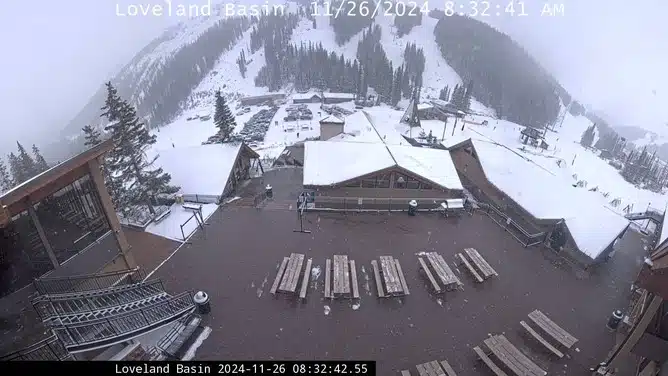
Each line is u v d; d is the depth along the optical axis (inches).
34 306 485.4
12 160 1547.7
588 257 773.9
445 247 827.4
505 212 991.6
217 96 1358.3
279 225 885.2
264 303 643.5
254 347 558.9
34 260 540.1
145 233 861.2
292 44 6653.5
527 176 1044.5
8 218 459.2
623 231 824.9
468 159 1195.3
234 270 727.7
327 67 4877.0
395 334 591.5
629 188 2255.2
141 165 972.6
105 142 612.1
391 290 660.7
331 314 624.7
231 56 6752.0
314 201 987.3
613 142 4178.2
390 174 952.9
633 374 531.2
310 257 770.2
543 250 841.5
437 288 672.4
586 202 920.9
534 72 6569.9
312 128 3051.2
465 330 607.2
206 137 3309.5
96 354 535.5
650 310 461.4
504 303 673.0
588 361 564.4
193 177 1059.3
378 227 890.1
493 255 810.8
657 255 461.7
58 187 554.6
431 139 1747.0
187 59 6732.3
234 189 1096.8
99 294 578.6
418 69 5728.3
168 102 5305.1
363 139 1347.2
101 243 638.5
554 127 4913.9
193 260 759.1
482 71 5693.9
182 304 618.5
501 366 550.9
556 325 609.0
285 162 1339.8
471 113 4131.4
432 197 995.9
